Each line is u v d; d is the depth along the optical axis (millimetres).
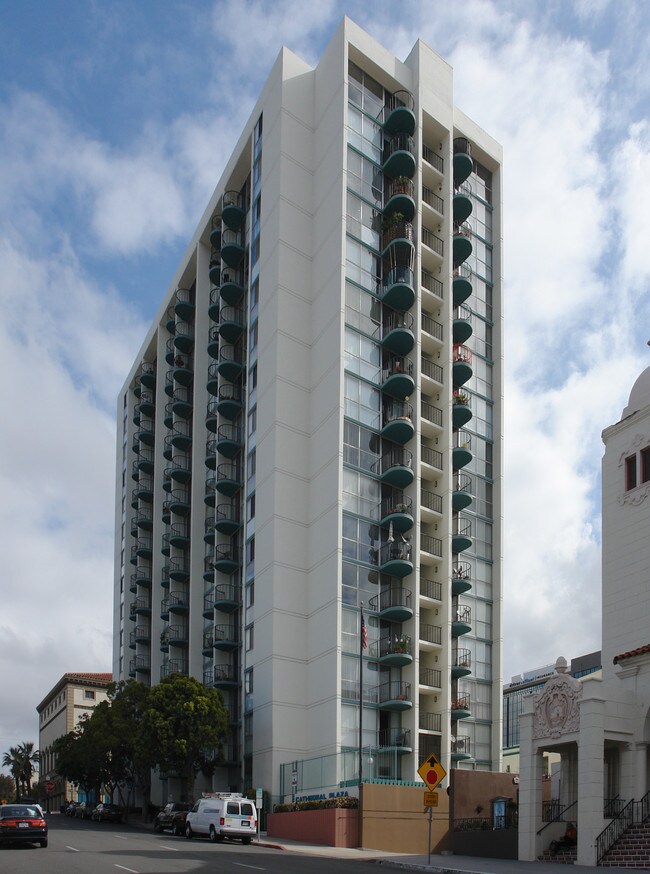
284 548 50000
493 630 56625
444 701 49844
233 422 61375
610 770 29938
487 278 64188
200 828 37594
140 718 59031
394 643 48156
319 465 50938
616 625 32625
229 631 57625
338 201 53312
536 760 30188
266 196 57594
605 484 34469
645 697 28453
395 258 54281
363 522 49688
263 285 56312
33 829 29156
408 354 53875
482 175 66062
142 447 85938
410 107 58344
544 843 29531
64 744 69625
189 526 73375
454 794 38438
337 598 47062
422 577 53656
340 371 50344
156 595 75000
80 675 113562
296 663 48656
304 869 21641
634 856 25016
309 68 58906
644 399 34031
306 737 47750
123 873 19844
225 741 52438
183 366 74688
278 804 43219
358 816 36656
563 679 29406
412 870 24547
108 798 81312
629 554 32625
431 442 56125
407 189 55469
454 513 56344
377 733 46781
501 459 60094
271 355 53594
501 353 62375
